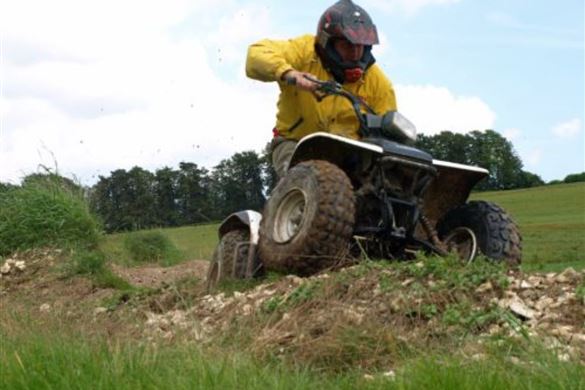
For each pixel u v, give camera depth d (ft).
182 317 22.56
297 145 24.63
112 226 53.98
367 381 14.96
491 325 17.87
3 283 38.47
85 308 25.95
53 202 45.14
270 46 25.35
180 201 85.56
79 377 14.80
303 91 25.81
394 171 23.88
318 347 17.42
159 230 62.49
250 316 20.44
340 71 25.71
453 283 19.60
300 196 23.93
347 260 22.86
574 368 13.67
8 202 45.29
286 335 18.58
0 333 19.92
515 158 188.85
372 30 25.41
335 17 25.14
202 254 61.16
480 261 21.07
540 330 16.87
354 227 23.70
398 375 14.46
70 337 18.45
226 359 15.39
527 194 161.68
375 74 26.66
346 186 23.02
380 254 24.17
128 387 14.30
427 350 16.65
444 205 26.02
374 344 17.29
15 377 14.98
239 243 27.09
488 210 24.40
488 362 14.42
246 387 14.34
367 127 24.73
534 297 19.04
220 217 85.10
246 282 25.11
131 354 15.71
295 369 16.05
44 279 37.86
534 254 50.19
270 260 24.04
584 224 89.30
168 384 14.33
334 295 20.27
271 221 24.35
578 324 17.54
